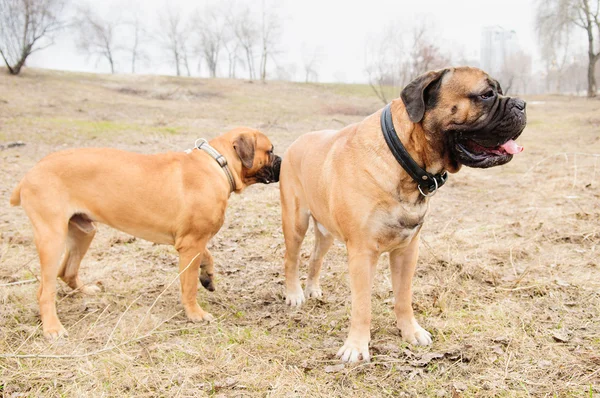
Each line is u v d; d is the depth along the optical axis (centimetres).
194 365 344
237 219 718
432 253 525
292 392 312
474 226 677
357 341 356
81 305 443
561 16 4672
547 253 552
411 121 321
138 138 1453
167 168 424
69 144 1327
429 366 340
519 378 320
